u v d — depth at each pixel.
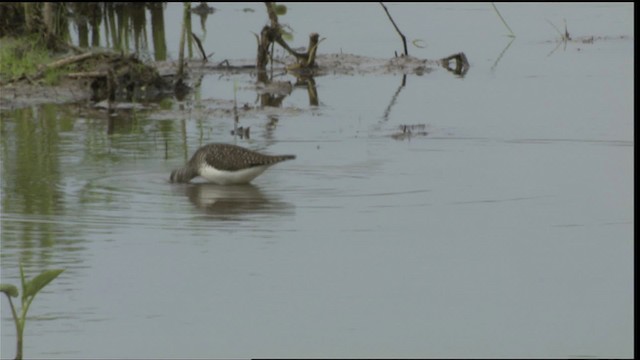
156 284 13.11
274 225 15.02
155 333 11.88
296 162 18.06
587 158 18.09
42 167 17.84
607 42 27.31
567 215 15.34
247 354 11.38
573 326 11.93
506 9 30.89
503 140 19.22
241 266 13.61
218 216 15.41
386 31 28.72
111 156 18.52
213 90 23.69
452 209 15.62
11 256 13.96
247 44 27.58
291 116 21.33
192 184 16.98
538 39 27.80
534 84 23.44
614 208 15.60
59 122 20.98
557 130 19.78
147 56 26.25
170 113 21.69
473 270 13.45
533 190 16.44
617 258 13.77
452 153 18.50
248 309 12.41
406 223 15.07
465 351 11.39
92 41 27.31
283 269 13.51
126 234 14.73
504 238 14.48
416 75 24.73
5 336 11.91
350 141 19.36
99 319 12.24
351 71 25.19
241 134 19.91
